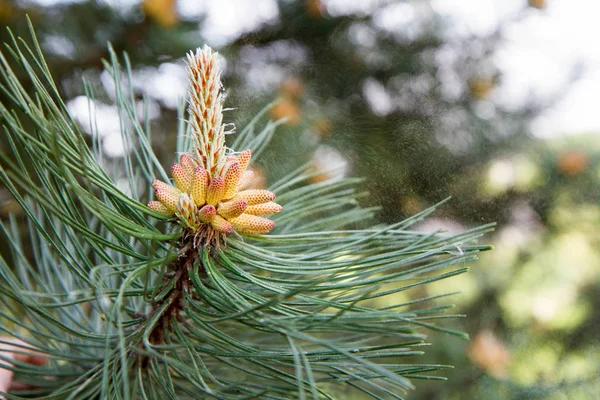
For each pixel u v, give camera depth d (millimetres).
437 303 696
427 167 565
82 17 537
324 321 232
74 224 249
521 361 707
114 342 292
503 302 725
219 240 280
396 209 526
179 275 280
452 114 623
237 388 277
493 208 664
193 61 274
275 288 265
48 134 235
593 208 712
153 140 557
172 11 550
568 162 689
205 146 277
